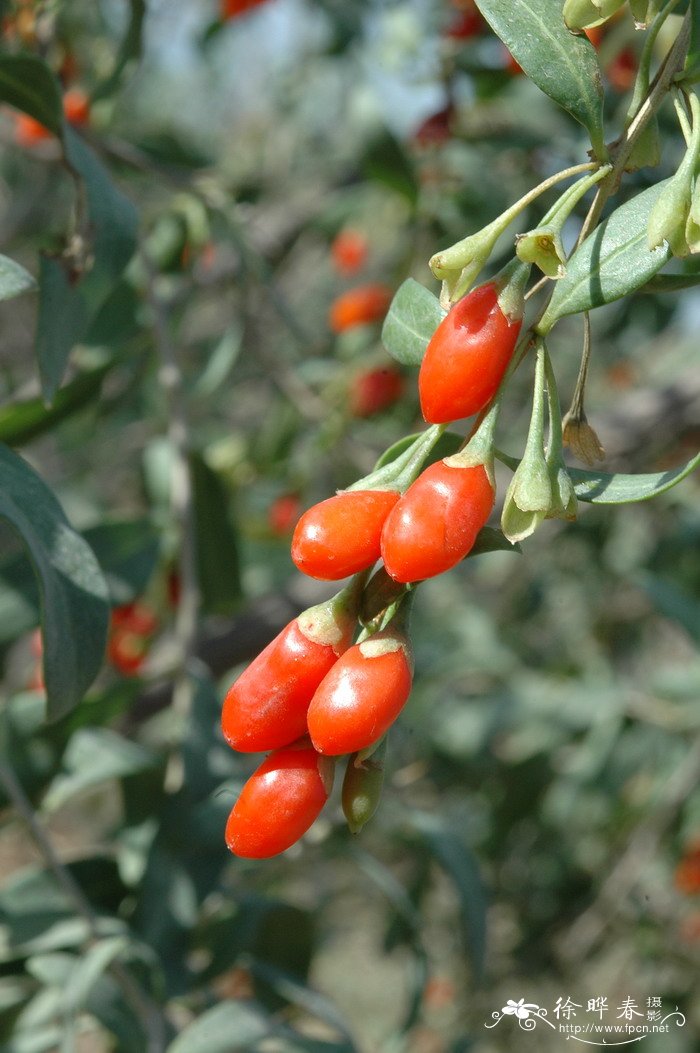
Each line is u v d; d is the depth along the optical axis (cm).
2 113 265
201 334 392
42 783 182
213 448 355
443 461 91
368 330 320
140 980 173
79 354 205
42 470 423
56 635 112
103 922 170
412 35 286
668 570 368
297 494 329
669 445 342
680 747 303
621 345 401
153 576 208
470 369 91
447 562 88
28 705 182
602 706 308
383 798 226
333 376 327
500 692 330
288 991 183
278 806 93
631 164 101
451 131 284
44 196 427
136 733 294
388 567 88
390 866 377
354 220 354
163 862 172
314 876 394
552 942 363
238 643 286
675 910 361
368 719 88
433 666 325
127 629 257
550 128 288
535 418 93
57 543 118
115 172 256
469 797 378
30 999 194
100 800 475
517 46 99
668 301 333
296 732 94
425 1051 365
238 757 206
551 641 426
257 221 365
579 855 371
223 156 494
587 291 94
